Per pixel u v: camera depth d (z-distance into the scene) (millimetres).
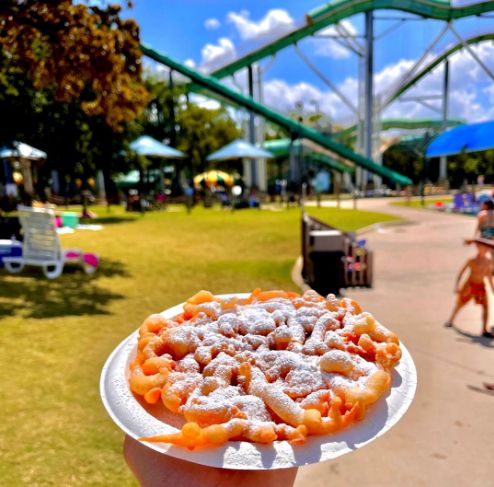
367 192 44875
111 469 2480
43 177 27047
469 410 3307
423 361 4242
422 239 12773
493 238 7953
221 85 37625
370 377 1318
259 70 44000
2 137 11961
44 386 3418
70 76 8852
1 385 3412
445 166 50562
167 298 6242
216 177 34219
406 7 38656
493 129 17844
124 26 8625
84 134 19031
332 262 6852
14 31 8281
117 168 23438
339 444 1109
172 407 1286
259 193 41375
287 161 66062
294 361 1487
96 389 3391
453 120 50250
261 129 47531
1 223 10672
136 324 4992
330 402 1233
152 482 1266
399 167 65562
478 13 26766
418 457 2777
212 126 48875
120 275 7797
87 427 2883
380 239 12961
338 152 42438
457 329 5152
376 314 5816
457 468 2666
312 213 22344
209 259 9578
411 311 5922
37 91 11641
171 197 37125
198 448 1089
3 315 5156
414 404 3402
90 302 5914
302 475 2643
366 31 45594
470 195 23781
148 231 15055
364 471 2664
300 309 1954
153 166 40344
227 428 1114
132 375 1456
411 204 29422
